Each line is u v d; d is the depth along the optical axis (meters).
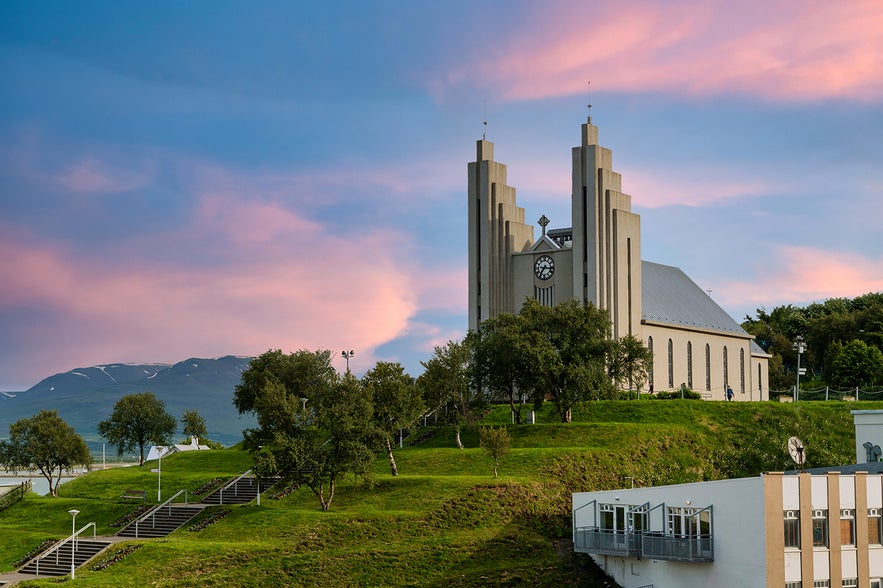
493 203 167.25
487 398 134.50
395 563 89.06
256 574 86.31
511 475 108.06
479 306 166.25
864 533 77.00
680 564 81.00
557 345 132.50
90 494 121.06
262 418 101.94
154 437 155.50
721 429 128.75
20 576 89.62
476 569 89.56
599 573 89.56
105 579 85.00
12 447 124.38
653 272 182.12
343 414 101.56
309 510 99.44
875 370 179.88
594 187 156.25
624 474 112.19
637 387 142.88
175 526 99.25
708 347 177.75
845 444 128.00
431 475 110.50
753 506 74.75
